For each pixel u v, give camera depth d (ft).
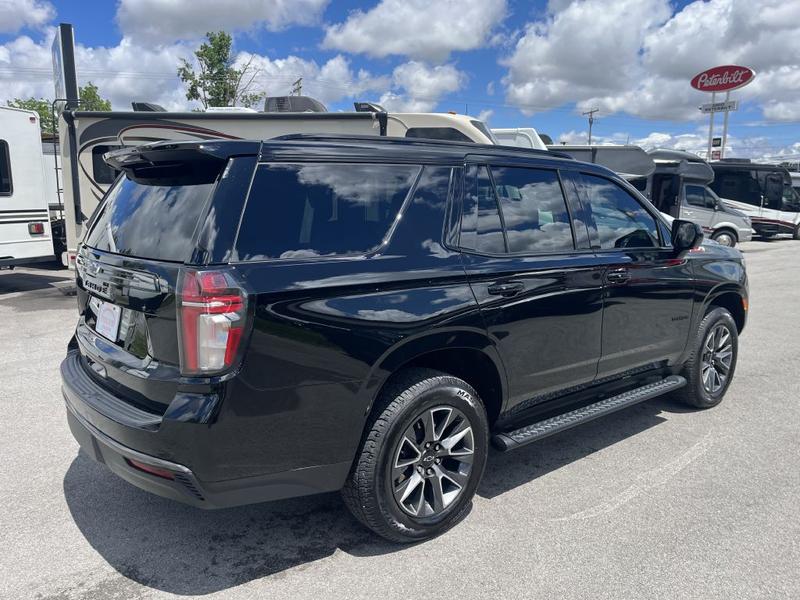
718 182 78.02
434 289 10.04
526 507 11.64
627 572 9.63
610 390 13.87
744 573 9.64
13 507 11.33
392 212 10.07
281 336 8.55
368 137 10.39
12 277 41.83
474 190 11.12
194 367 8.21
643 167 50.37
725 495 12.13
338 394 9.11
